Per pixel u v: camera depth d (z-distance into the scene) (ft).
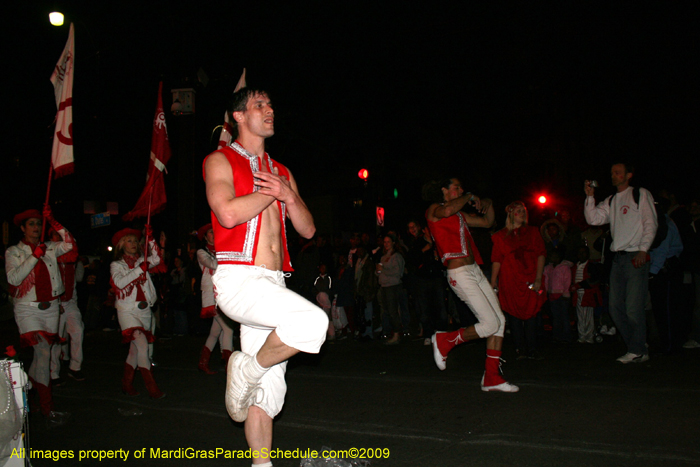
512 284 22.20
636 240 20.48
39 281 17.28
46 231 20.75
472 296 17.16
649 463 11.14
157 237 66.80
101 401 18.37
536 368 20.47
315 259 33.78
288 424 14.84
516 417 14.43
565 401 15.64
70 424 15.92
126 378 19.03
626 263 20.72
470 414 14.93
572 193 58.90
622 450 11.80
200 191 55.67
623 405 14.98
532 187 62.28
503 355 23.76
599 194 56.95
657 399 15.38
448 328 31.30
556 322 27.04
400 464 11.76
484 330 17.13
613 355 22.68
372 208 53.88
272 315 9.12
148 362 18.63
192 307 35.24
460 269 17.31
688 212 23.81
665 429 12.95
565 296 26.73
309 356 24.66
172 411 16.85
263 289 9.43
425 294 28.25
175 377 21.97
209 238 22.39
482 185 65.92
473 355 24.27
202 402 17.72
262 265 9.83
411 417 14.96
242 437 14.29
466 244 17.61
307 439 13.62
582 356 22.76
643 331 20.59
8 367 10.87
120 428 15.38
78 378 21.83
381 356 25.07
